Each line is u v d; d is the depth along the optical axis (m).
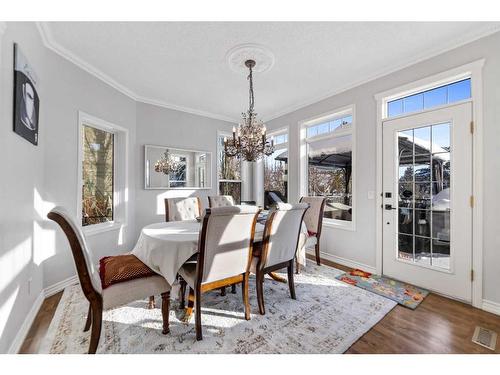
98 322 1.36
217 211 1.55
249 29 2.04
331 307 2.04
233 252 1.75
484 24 1.96
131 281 1.56
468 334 1.67
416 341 1.59
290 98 3.62
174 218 3.01
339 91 3.25
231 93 3.45
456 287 2.19
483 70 2.02
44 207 2.20
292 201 4.05
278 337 1.64
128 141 3.40
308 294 2.29
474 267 2.07
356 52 2.38
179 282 2.02
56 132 2.33
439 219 2.33
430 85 2.39
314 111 3.66
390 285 2.49
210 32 2.08
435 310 2.00
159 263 1.66
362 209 2.99
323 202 3.17
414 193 2.52
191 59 2.52
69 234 1.26
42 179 2.14
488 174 2.00
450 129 2.23
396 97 2.71
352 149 3.10
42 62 2.12
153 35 2.12
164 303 1.67
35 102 1.83
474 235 2.07
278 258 2.06
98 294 1.37
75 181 2.55
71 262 2.49
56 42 2.23
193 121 4.21
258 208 1.78
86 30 2.06
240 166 4.89
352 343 1.57
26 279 1.71
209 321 1.83
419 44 2.25
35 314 1.90
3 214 1.32
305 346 1.54
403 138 2.61
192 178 4.18
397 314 1.94
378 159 2.80
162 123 3.85
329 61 2.55
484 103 2.01
